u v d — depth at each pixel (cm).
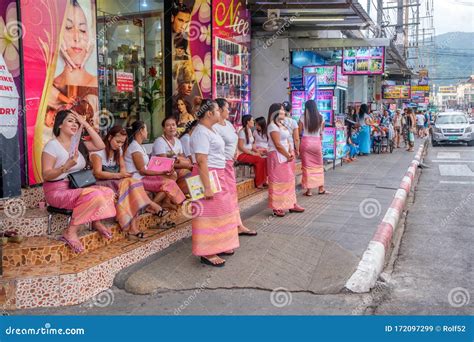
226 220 541
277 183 757
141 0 968
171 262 545
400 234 749
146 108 1001
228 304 458
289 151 765
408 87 2811
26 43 623
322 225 705
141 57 982
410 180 1159
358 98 2481
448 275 561
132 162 621
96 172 548
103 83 859
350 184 1084
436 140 2428
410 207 946
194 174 545
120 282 500
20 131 616
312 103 912
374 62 1308
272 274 520
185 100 1042
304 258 564
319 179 938
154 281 496
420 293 504
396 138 2220
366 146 1767
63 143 509
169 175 634
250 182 928
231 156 604
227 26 1106
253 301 465
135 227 575
